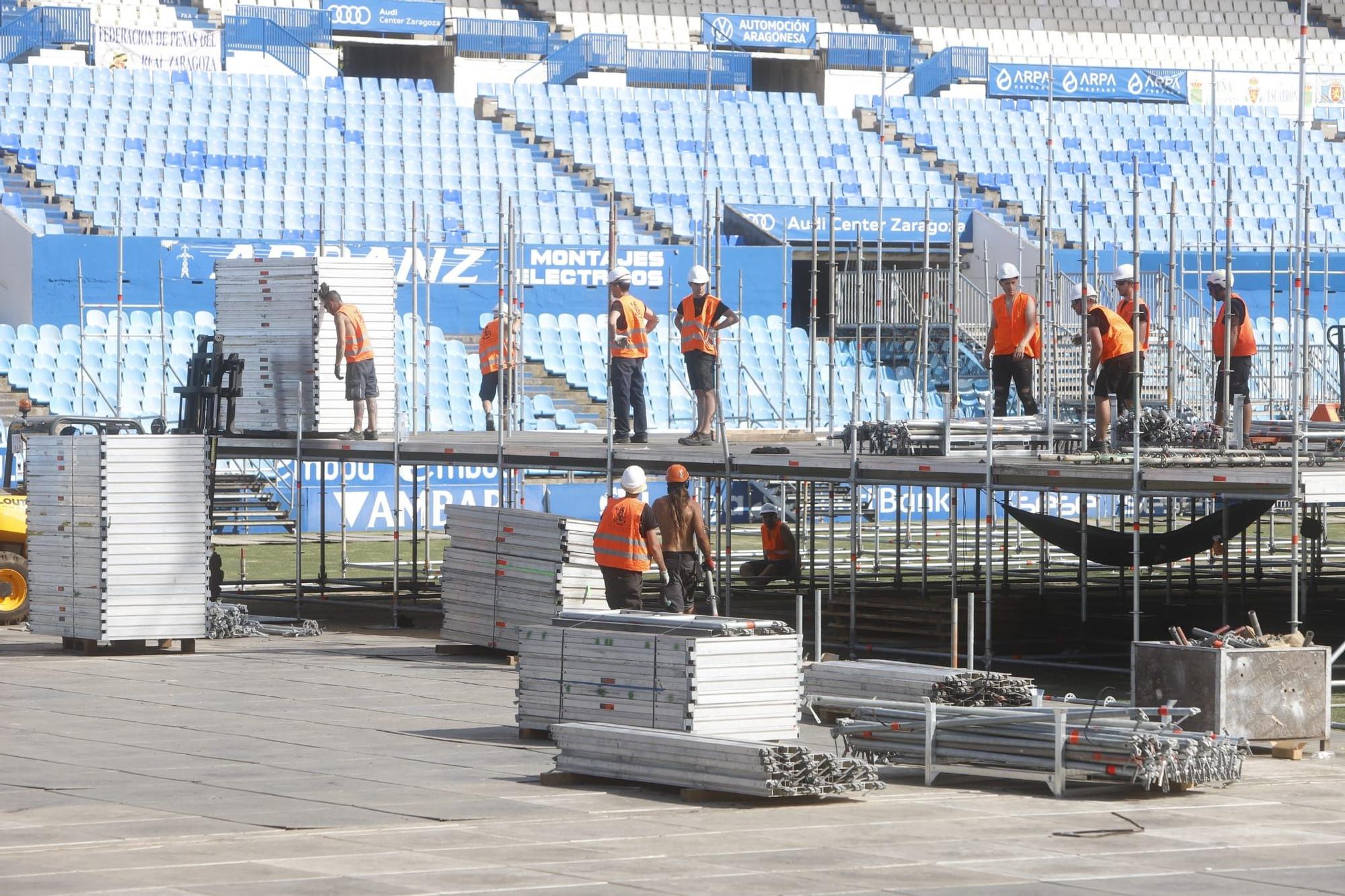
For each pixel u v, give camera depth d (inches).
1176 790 666.2
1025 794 660.1
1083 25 3206.2
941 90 2935.5
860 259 1443.2
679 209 2469.2
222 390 1255.5
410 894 484.4
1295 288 1230.3
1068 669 1051.3
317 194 2345.0
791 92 2908.5
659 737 649.6
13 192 2223.2
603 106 2701.8
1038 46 3164.4
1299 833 585.3
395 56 2893.7
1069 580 1467.8
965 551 1769.2
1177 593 1425.9
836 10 3120.1
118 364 1849.2
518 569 1051.9
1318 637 1139.9
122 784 665.0
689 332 1190.9
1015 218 2561.5
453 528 1096.8
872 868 524.7
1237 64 3181.6
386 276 1325.0
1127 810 626.8
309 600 1435.8
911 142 2743.6
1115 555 1138.0
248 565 1669.5
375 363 1305.4
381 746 756.6
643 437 1277.1
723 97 2773.1
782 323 2174.0
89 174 2276.1
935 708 693.9
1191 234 2573.8
